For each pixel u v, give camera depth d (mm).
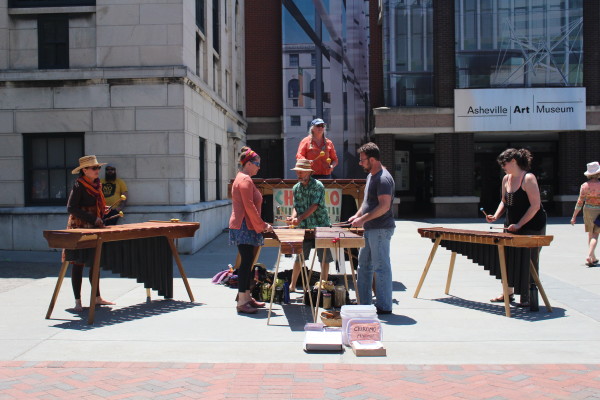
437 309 7078
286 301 7547
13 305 7320
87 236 6215
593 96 21578
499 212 7602
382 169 6719
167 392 4316
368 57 24172
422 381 4539
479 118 21469
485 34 21547
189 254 12078
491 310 7020
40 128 11891
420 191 25516
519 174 7027
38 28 11977
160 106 11812
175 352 5340
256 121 25266
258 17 25281
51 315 6758
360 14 24141
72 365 4945
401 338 5777
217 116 16219
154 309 7145
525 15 21469
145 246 7180
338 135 24172
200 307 7273
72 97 11867
